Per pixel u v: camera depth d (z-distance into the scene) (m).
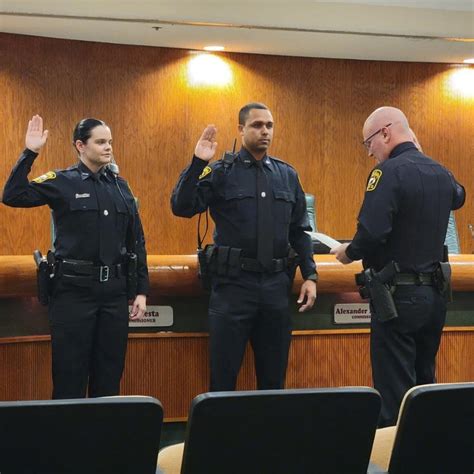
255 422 1.60
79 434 1.52
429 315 2.85
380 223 2.76
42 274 2.96
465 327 3.65
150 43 6.55
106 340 3.01
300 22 6.05
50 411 1.48
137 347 3.40
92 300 2.97
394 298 2.84
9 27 6.04
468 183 7.28
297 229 3.22
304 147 7.03
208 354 3.46
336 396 1.62
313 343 3.53
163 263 3.33
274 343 3.10
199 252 3.11
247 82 6.92
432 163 2.89
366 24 6.16
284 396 1.59
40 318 3.31
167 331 3.43
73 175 3.01
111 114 6.61
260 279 3.05
